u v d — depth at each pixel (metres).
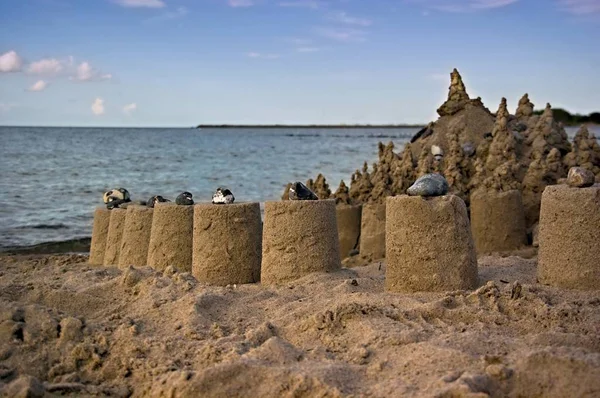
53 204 26.27
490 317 5.98
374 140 120.12
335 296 7.00
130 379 5.36
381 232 13.24
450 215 7.17
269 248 8.38
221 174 40.69
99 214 12.48
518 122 15.42
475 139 14.93
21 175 37.75
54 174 38.78
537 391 4.35
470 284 7.23
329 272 8.36
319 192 15.10
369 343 5.40
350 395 4.40
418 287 7.16
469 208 12.88
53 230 20.50
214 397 4.62
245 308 6.84
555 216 7.29
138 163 49.28
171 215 9.73
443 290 7.10
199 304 6.64
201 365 5.30
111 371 5.51
